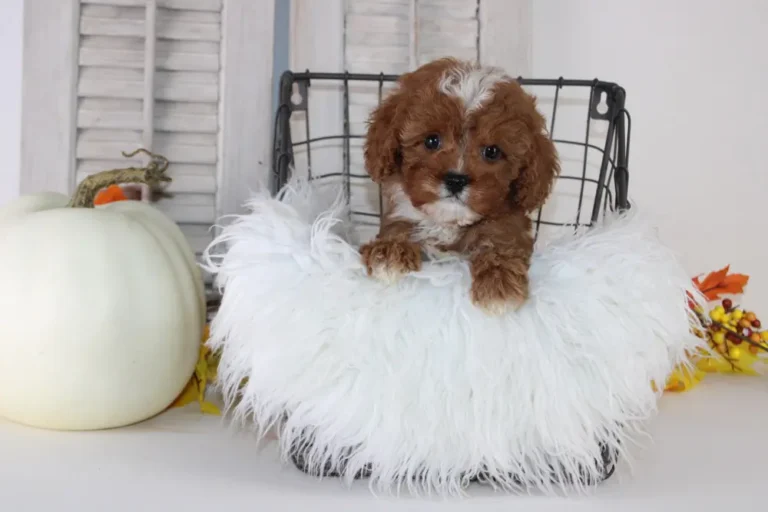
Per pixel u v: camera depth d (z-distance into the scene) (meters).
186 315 1.08
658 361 0.89
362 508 0.79
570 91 1.54
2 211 1.11
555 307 0.84
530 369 0.82
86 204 1.11
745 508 0.80
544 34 1.53
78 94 1.33
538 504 0.81
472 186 0.88
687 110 1.59
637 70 1.57
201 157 1.37
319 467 0.87
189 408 1.17
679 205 1.60
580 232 0.99
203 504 0.78
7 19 1.40
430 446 0.83
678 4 1.57
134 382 0.99
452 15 1.44
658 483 0.88
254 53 1.37
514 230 0.94
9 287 0.95
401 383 0.82
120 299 0.97
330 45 1.40
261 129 1.38
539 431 0.83
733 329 1.39
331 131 1.41
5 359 0.94
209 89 1.36
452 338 0.82
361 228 1.37
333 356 0.83
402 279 0.83
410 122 0.90
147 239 1.04
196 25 1.36
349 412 0.83
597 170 1.54
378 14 1.42
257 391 0.86
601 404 0.84
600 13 1.54
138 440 0.99
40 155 1.32
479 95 0.90
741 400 1.29
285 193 1.05
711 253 1.61
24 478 0.84
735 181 1.61
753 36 1.60
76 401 0.96
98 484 0.83
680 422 1.14
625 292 0.85
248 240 0.88
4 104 1.40
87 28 1.32
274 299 0.84
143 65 1.34
